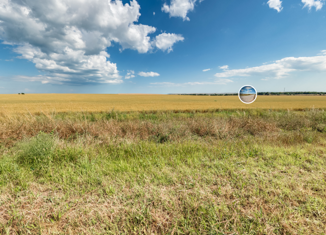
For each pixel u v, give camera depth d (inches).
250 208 84.7
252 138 230.2
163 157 152.9
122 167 126.8
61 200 93.0
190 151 168.4
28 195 97.6
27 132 241.6
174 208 83.4
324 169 121.0
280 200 87.9
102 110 631.8
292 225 73.5
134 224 75.9
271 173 117.7
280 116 387.2
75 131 253.6
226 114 518.9
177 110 659.4
